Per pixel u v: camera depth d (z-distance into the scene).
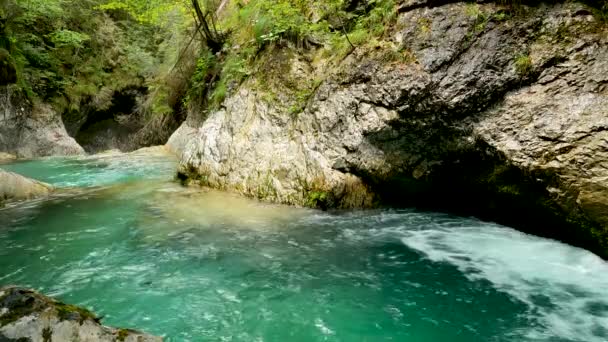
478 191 6.23
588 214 4.66
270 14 8.74
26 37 15.27
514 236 5.86
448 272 4.75
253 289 4.32
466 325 3.71
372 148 6.64
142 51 18.70
